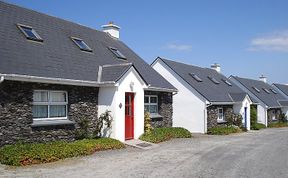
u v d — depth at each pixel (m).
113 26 23.11
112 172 9.80
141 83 17.64
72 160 11.58
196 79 28.88
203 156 13.09
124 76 16.06
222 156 13.20
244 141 19.14
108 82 15.41
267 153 14.21
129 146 15.43
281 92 49.34
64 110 14.40
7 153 10.60
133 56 22.23
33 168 10.08
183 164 11.28
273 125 37.78
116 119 15.63
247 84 40.56
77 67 15.38
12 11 15.30
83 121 14.88
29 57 13.30
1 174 9.16
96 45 19.30
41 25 16.34
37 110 13.21
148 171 10.04
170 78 27.48
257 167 10.98
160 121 20.88
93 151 13.36
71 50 16.42
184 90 26.86
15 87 12.05
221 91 30.27
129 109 17.14
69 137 14.29
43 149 11.38
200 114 26.03
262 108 37.75
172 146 16.12
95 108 15.92
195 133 25.53
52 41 15.83
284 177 9.54
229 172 10.12
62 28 17.88
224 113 28.83
